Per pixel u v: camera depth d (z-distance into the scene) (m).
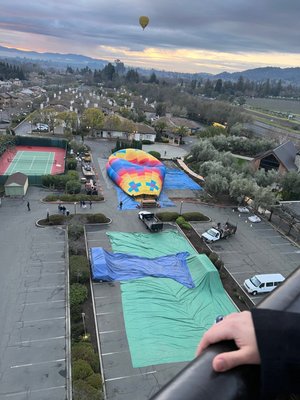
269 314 1.77
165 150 73.31
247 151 70.75
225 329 1.79
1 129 77.62
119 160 50.97
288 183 48.09
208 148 60.94
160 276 28.34
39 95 138.50
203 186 50.94
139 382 18.89
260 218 41.88
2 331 21.28
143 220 37.59
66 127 75.25
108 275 26.83
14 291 24.83
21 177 43.22
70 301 23.73
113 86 194.25
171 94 142.50
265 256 33.56
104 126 76.44
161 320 23.73
